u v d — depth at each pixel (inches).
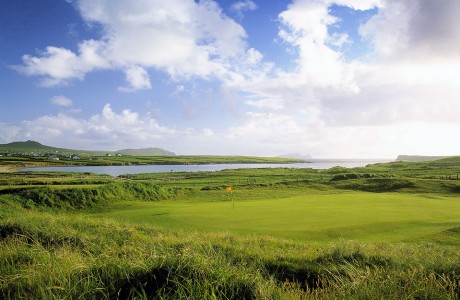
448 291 210.2
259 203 1191.6
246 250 390.9
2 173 3331.7
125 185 1615.4
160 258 224.2
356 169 4047.7
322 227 715.4
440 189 1792.6
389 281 216.5
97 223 572.7
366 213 906.7
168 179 3041.3
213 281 193.6
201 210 1021.8
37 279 190.5
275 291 201.6
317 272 301.4
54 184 1913.1
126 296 186.4
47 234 392.5
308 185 2086.6
